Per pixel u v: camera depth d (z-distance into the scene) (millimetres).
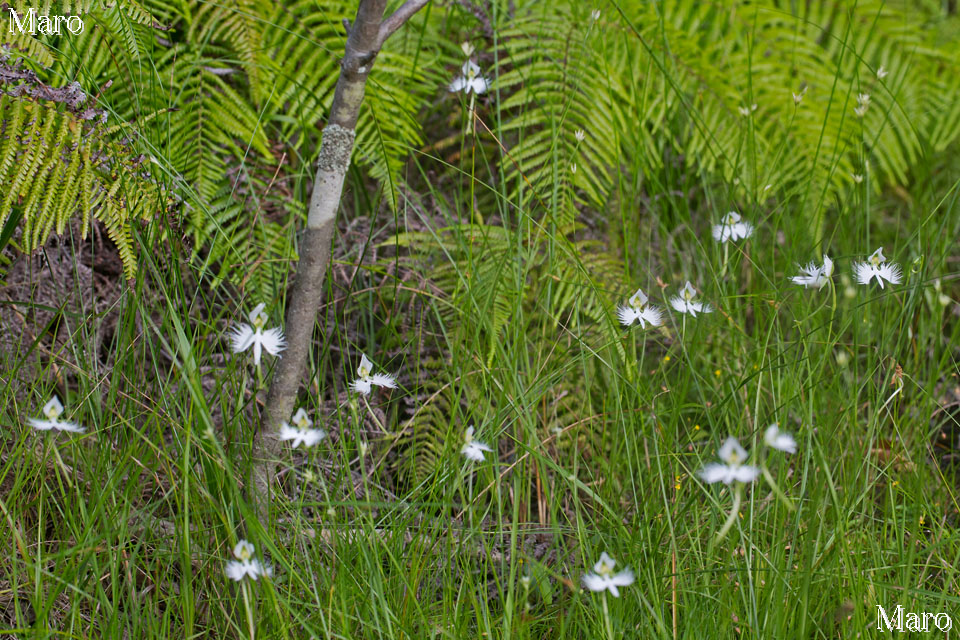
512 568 2514
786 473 2648
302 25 2895
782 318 2916
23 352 2738
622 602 2533
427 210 2959
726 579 2549
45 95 2648
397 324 2844
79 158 2646
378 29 2498
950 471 2818
